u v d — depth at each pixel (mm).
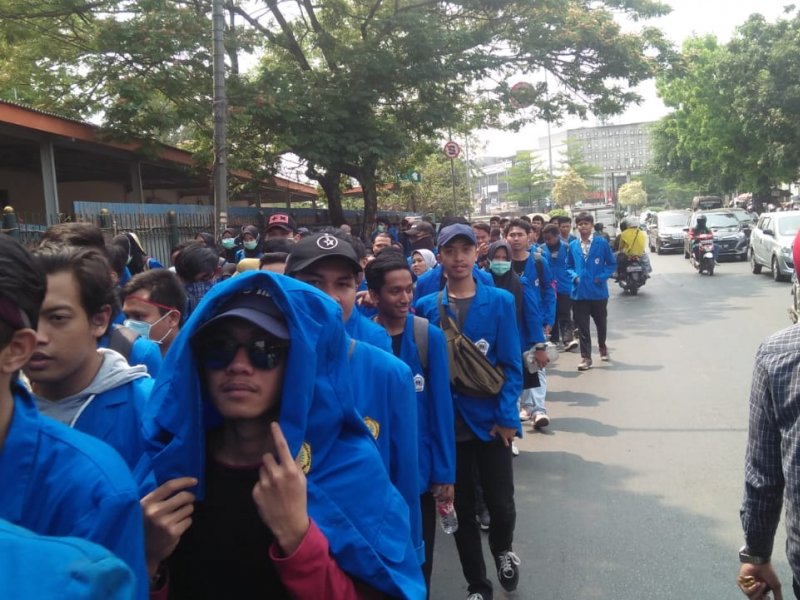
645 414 6641
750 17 30766
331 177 17422
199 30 13258
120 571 914
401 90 15922
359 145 14328
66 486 1276
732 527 4172
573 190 77438
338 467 1605
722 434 5895
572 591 3576
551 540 4148
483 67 15914
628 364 8891
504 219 12180
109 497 1282
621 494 4762
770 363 1942
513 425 3504
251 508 1546
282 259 3703
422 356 3121
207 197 24391
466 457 3535
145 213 10570
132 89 12141
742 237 22391
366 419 2248
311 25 16812
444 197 35594
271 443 1550
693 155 41469
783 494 2029
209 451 1599
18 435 1269
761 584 2135
